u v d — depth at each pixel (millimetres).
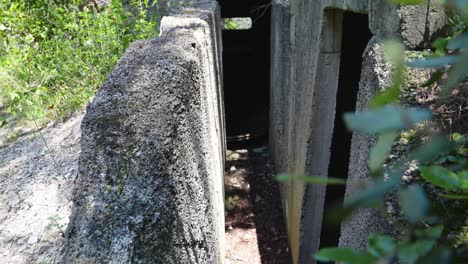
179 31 2805
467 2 482
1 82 4535
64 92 4402
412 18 1929
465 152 1195
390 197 1328
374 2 2266
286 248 5062
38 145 4199
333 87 3404
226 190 6402
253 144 8422
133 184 1829
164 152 1890
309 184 3746
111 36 4180
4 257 3195
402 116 475
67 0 5055
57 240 3268
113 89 2021
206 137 2998
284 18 5223
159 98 2008
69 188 3666
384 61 1773
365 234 1597
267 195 6227
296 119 4465
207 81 3379
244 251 5031
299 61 4293
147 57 2262
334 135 4469
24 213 3512
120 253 1744
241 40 9609
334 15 3174
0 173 3969
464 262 526
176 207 1996
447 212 1174
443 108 1584
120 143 1871
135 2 4859
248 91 9695
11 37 4605
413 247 546
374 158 646
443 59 552
